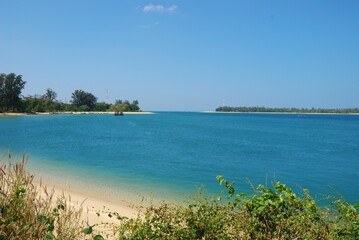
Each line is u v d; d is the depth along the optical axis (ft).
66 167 76.74
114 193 49.78
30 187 17.22
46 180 58.49
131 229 14.52
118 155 104.73
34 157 92.53
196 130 255.29
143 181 62.28
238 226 13.66
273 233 13.47
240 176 73.92
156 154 110.01
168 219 14.30
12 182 16.37
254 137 198.18
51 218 14.92
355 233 13.28
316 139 194.29
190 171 77.56
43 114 520.42
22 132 191.72
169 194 50.93
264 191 15.20
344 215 14.16
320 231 13.38
